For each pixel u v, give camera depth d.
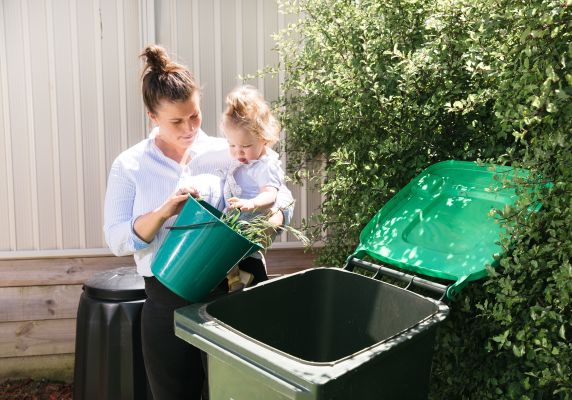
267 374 1.68
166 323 2.29
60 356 3.71
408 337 1.81
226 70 3.60
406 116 2.60
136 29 3.51
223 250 2.05
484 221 2.28
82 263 3.64
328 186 2.93
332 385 1.58
